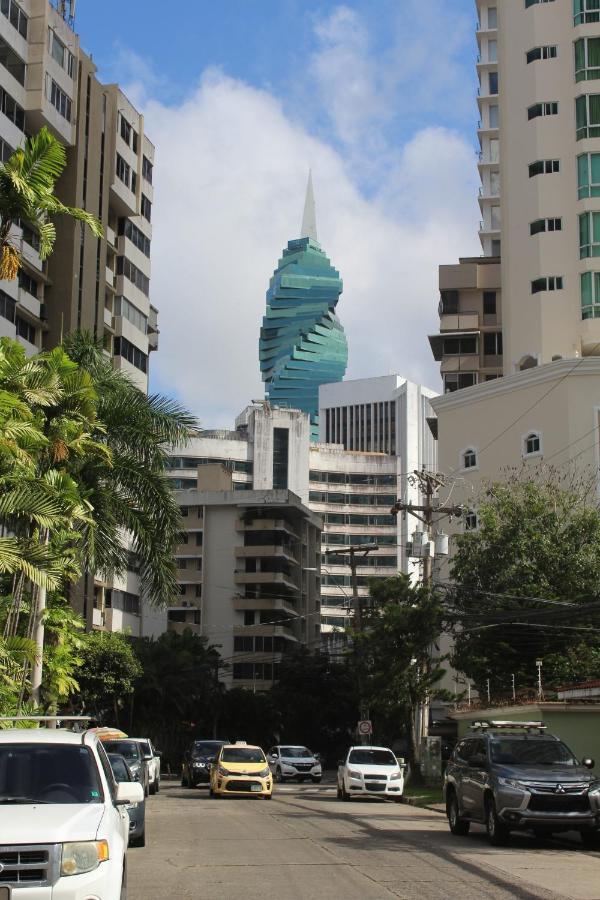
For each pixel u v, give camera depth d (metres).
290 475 117.69
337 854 17.06
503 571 42.34
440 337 70.62
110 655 53.31
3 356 21.47
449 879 14.07
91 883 8.53
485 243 87.06
